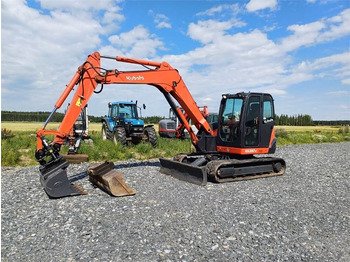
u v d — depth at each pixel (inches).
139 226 185.5
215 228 183.6
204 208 221.3
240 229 183.0
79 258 145.0
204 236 171.9
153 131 575.2
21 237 169.2
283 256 150.9
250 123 330.6
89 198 245.8
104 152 491.2
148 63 324.5
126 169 368.8
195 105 354.9
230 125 340.5
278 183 315.6
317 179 340.8
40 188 277.4
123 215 204.8
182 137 714.2
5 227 183.8
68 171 356.8
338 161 490.6
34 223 190.2
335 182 327.0
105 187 263.3
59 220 195.3
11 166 394.9
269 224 192.4
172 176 331.0
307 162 472.4
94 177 282.8
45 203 231.9
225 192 269.6
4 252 150.9
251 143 333.7
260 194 266.1
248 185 301.9
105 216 202.7
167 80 333.1
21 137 684.7
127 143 582.6
